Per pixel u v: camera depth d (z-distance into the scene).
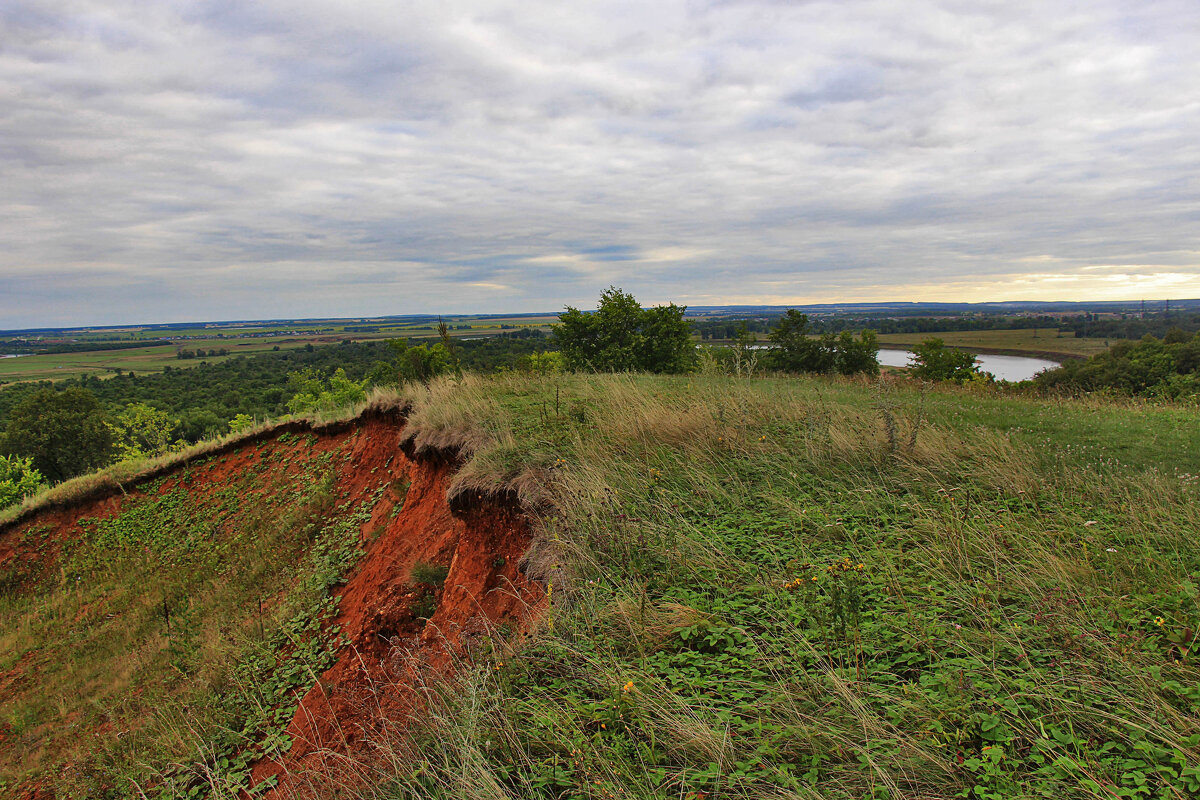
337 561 9.95
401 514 9.56
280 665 7.64
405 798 2.94
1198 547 4.37
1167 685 2.88
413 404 12.03
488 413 9.10
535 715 3.16
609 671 3.41
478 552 6.80
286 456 14.80
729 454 7.23
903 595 4.11
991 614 3.69
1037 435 7.88
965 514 5.21
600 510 5.62
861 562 4.59
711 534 5.25
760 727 2.91
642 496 6.09
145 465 16.06
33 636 11.12
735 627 3.82
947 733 2.72
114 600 11.66
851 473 6.57
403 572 8.17
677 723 2.89
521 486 6.67
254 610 9.43
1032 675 3.06
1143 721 2.70
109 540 13.84
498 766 2.94
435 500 8.85
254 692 7.15
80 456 37.06
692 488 6.36
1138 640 3.34
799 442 7.38
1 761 7.80
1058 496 5.68
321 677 7.08
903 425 7.53
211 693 7.35
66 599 12.18
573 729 3.04
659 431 7.70
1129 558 4.33
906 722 2.87
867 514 5.53
